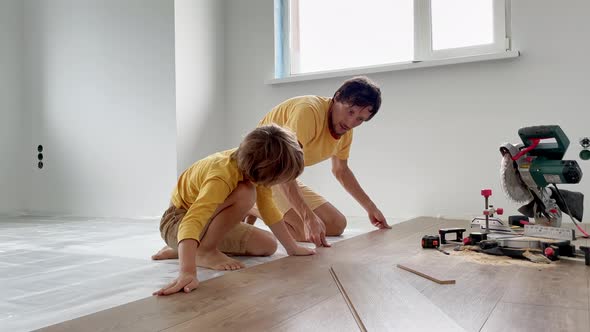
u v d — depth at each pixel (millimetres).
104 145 4020
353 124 2002
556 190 1983
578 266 1481
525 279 1312
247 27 4191
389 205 3578
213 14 4180
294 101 2084
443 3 3420
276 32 4109
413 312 1010
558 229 1732
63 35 4152
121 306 1109
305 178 3871
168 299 1167
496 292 1178
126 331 936
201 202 1404
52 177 4227
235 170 1524
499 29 3223
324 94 3840
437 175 3412
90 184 4078
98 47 4027
